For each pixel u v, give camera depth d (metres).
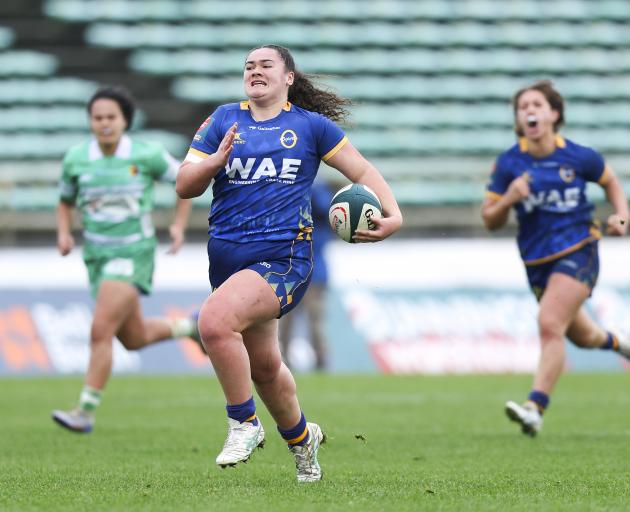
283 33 95.62
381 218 17.72
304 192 18.02
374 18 97.19
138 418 34.84
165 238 74.75
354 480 19.52
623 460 23.38
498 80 95.69
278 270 17.53
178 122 90.94
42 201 79.31
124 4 94.56
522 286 63.50
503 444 27.02
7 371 57.47
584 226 29.95
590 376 56.62
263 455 24.48
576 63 97.50
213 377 55.88
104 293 31.09
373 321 61.59
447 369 61.12
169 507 15.53
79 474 20.64
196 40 94.12
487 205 30.92
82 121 87.56
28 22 92.44
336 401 41.25
